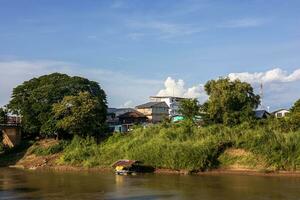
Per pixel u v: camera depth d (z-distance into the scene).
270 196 46.22
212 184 56.47
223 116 79.75
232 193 48.75
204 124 83.19
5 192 52.28
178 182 59.19
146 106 131.88
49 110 94.94
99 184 58.56
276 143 68.25
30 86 101.19
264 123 77.56
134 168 73.25
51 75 102.44
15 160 92.62
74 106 89.94
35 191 52.88
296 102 79.94
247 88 82.94
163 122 88.75
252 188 52.06
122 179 63.97
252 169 68.56
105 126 94.44
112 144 86.19
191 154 70.75
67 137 96.88
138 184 57.88
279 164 66.88
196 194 48.66
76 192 51.66
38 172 76.81
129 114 123.44
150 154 74.50
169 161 72.25
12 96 101.12
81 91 97.19
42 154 91.25
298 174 64.81
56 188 55.25
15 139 100.75
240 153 71.19
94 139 90.25
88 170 78.88
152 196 47.94
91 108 89.88
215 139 73.62
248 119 77.81
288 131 73.12
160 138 79.62
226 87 82.81
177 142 75.38
